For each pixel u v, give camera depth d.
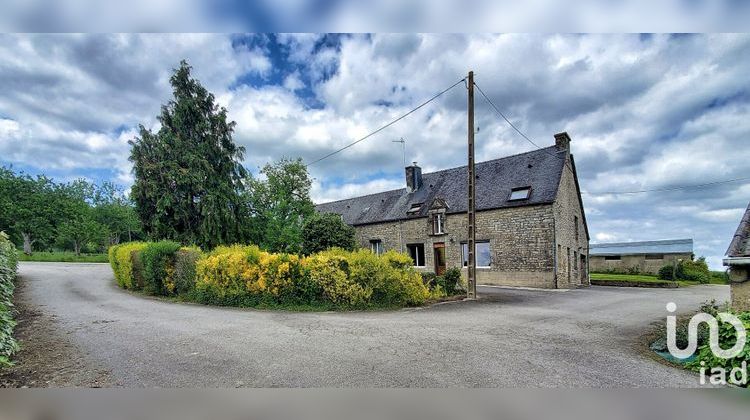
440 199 21.92
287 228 21.80
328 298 9.95
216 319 7.93
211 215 18.83
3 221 37.31
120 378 4.24
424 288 11.02
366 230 26.03
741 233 6.30
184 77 20.06
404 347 5.68
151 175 18.25
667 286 20.70
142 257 12.38
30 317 7.99
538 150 20.80
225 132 21.09
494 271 19.34
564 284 18.44
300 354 5.24
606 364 5.01
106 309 9.17
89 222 37.22
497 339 6.28
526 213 18.41
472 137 12.25
